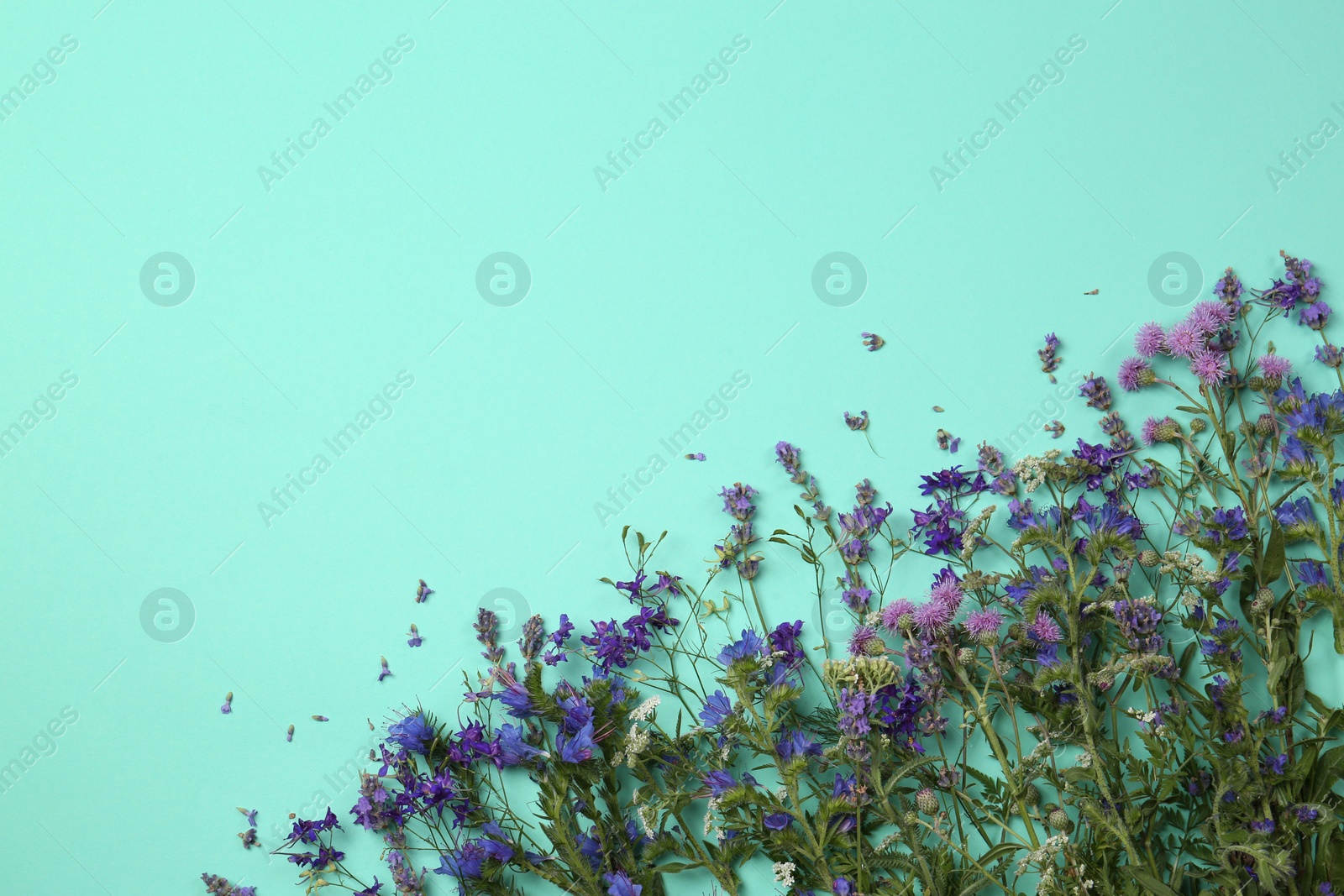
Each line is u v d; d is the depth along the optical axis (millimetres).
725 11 1892
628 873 1710
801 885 1694
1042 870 1483
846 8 1883
